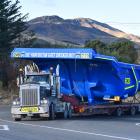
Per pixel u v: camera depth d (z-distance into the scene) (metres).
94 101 39.78
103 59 38.03
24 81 36.09
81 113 38.00
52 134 24.27
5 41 72.75
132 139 22.33
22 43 77.81
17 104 33.91
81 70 39.25
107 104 40.38
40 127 28.30
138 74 43.53
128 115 42.44
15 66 67.12
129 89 42.56
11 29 75.00
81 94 39.69
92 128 27.73
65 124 30.56
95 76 39.62
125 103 42.47
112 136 23.47
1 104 57.53
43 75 36.00
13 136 23.33
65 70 39.25
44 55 37.16
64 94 38.22
